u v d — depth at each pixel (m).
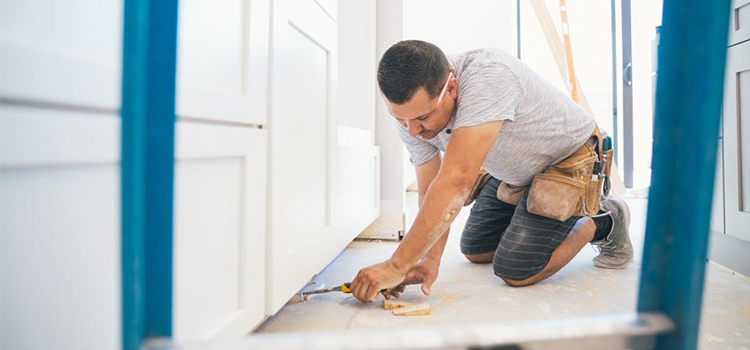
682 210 0.41
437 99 1.05
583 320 0.40
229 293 0.79
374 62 2.23
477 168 1.06
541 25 3.87
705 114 0.39
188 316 0.65
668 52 0.42
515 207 1.66
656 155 0.43
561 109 1.36
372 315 1.15
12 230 0.40
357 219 1.78
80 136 0.45
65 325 0.46
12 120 0.38
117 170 0.52
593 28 3.95
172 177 0.36
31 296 0.42
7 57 0.37
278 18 0.95
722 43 0.38
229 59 0.77
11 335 0.40
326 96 1.36
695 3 0.40
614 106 4.01
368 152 1.95
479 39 3.96
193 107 0.64
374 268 1.13
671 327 0.41
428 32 3.99
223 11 0.74
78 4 0.46
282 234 0.98
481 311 1.20
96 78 0.47
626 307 1.24
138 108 0.32
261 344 0.35
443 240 1.38
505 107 1.10
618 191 3.89
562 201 1.36
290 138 1.05
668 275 0.42
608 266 1.68
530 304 1.26
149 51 0.35
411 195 4.11
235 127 0.77
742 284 1.45
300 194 1.13
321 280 1.49
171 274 0.36
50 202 0.44
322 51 1.32
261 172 0.89
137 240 0.33
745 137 1.53
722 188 1.64
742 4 1.53
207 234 0.71
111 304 0.52
